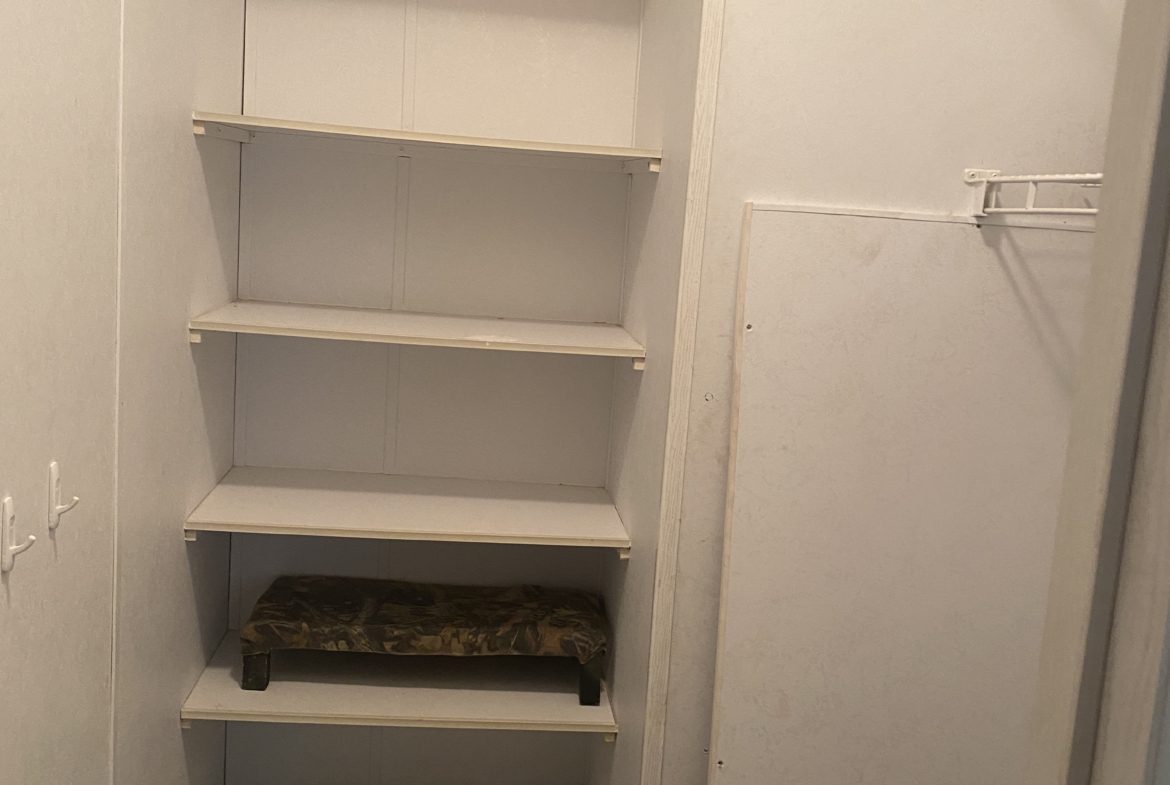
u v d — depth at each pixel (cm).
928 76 255
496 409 333
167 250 242
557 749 341
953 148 258
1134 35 79
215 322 266
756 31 250
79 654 192
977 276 261
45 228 167
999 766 271
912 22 253
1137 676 77
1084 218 262
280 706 288
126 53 204
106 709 210
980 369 263
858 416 261
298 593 318
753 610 261
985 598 268
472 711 296
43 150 165
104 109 193
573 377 334
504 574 340
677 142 261
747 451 259
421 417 332
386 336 275
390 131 269
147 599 238
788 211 254
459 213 324
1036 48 256
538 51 320
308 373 328
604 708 306
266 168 317
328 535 280
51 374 173
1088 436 82
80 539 190
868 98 255
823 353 259
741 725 263
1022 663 270
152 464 237
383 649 296
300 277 322
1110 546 79
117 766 219
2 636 156
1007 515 267
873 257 258
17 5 152
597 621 315
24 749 167
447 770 338
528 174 324
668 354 257
